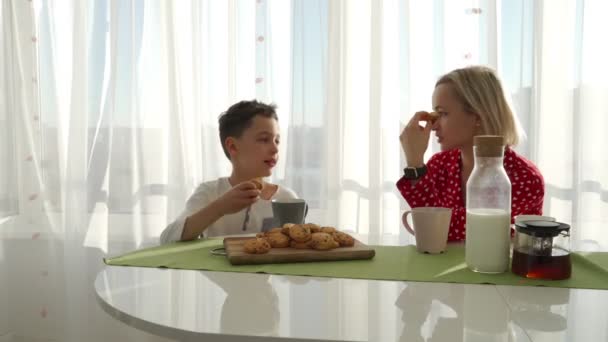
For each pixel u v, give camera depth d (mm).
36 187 2246
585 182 1926
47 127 2229
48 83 2217
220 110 2092
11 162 2256
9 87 2230
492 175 892
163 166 2150
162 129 2139
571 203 1893
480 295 751
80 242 2242
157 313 675
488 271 868
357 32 2014
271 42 2039
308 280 831
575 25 1864
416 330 615
